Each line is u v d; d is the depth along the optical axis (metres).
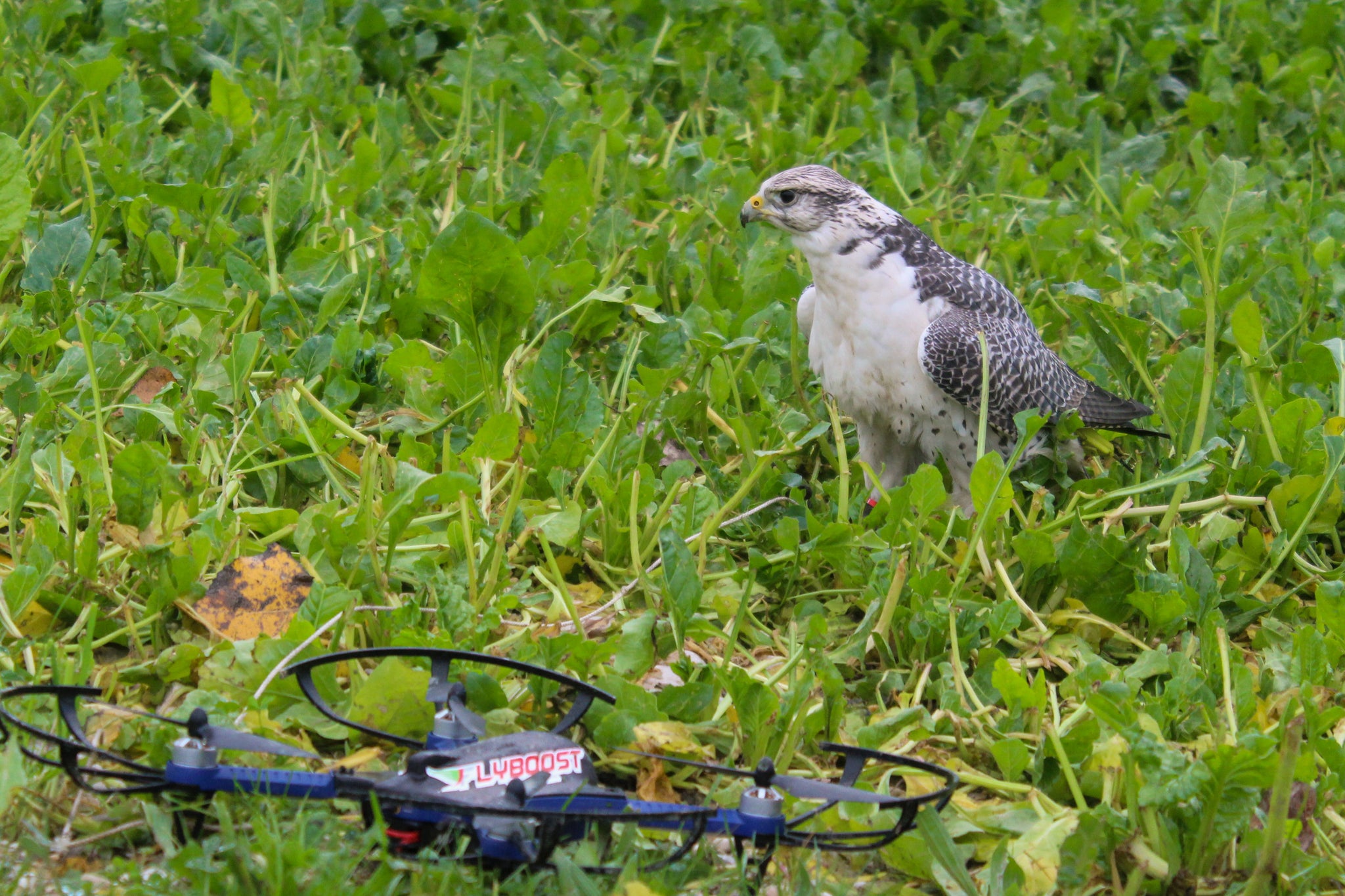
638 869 2.87
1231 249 6.73
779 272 6.11
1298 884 3.12
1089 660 4.07
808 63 8.90
